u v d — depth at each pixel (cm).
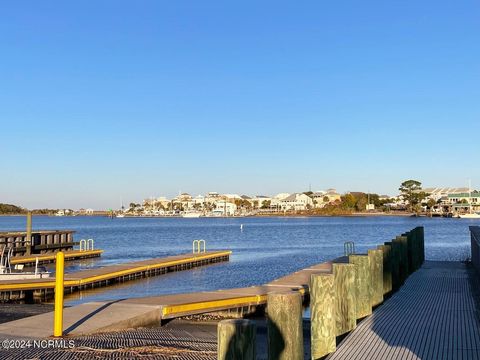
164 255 4659
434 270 2212
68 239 5012
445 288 1672
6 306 1831
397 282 1636
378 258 1335
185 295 1598
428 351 869
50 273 2630
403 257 1816
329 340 863
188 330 1321
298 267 3534
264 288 1752
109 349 963
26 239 4156
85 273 2544
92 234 9044
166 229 11262
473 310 1260
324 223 14138
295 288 1748
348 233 8731
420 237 2456
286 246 5762
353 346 906
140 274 2858
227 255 4100
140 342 1055
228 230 10362
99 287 2464
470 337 971
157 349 980
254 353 575
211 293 1647
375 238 7300
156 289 2453
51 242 4662
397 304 1356
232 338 570
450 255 3984
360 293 1167
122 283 2627
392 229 10050
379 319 1147
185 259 3409
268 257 4328
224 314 1539
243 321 585
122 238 7738
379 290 1328
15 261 3388
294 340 684
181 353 952
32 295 2122
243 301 1556
